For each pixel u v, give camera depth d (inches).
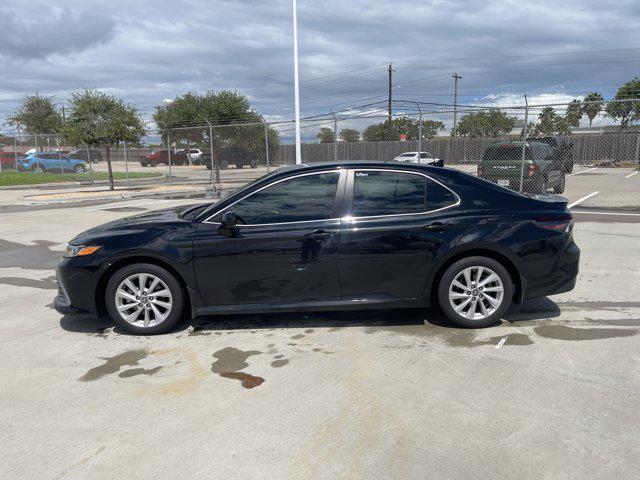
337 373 150.7
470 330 182.2
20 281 275.3
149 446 115.9
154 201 684.7
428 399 133.6
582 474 102.0
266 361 160.9
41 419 129.1
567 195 629.6
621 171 900.6
